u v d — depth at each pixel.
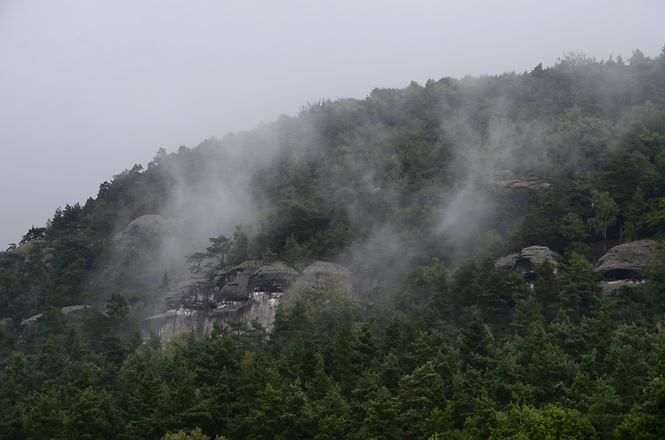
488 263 155.50
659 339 106.31
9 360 172.88
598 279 148.12
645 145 191.50
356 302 163.88
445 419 86.00
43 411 100.12
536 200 192.62
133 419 100.31
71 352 140.00
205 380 112.25
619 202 172.00
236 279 189.25
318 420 92.38
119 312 188.25
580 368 97.94
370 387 97.75
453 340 126.81
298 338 120.25
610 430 82.62
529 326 123.62
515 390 92.00
